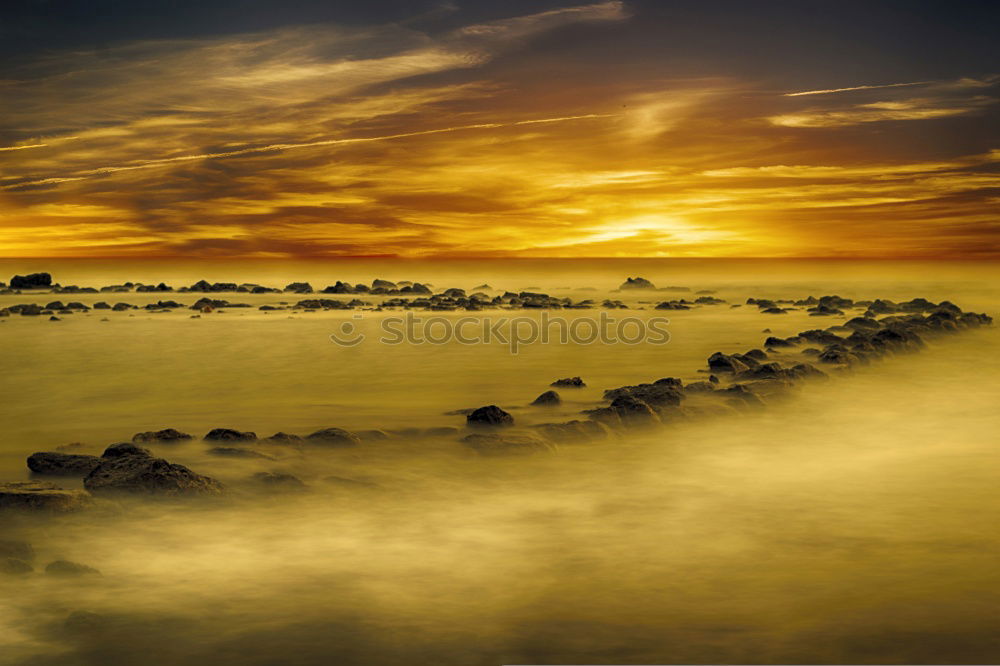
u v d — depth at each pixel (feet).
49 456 35.19
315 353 78.69
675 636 19.94
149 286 186.70
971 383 58.75
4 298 163.53
